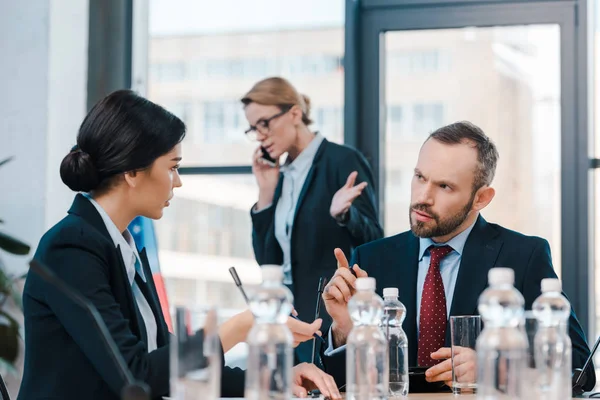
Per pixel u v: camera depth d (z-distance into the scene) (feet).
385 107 16.57
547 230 15.90
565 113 15.92
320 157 15.25
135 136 7.89
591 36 16.01
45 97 16.24
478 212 10.19
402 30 16.60
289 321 7.59
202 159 16.65
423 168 9.80
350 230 14.66
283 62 16.52
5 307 15.93
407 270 10.06
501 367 5.73
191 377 5.66
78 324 7.28
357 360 6.59
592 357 8.77
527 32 16.14
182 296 16.48
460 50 16.35
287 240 15.10
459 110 16.29
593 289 15.81
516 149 16.05
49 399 7.42
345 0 16.38
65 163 7.95
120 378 7.09
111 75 16.96
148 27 17.04
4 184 16.24
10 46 16.43
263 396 5.73
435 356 8.30
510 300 5.76
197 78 16.80
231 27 16.71
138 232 15.66
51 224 16.12
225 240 16.44
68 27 16.60
